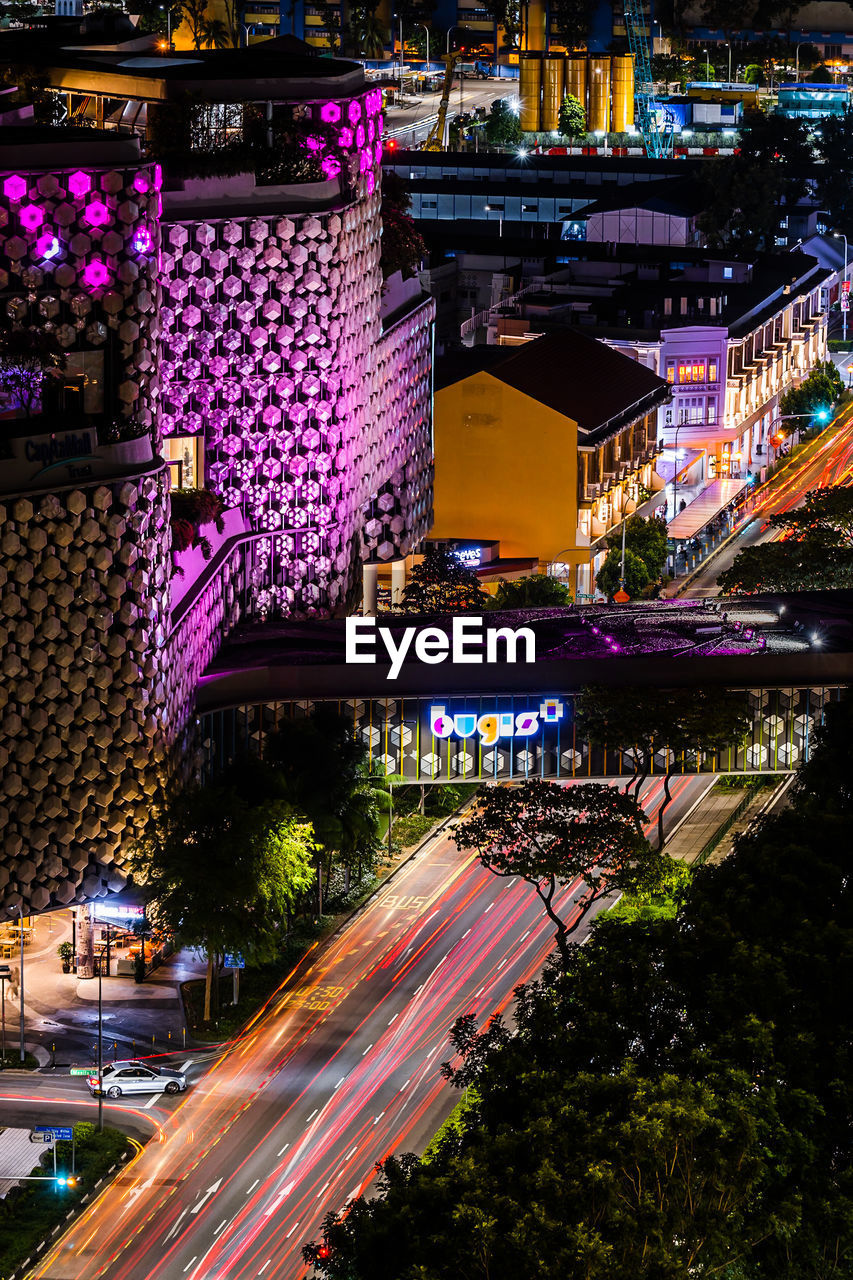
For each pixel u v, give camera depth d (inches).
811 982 5787.4
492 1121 5324.8
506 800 7529.5
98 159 6953.7
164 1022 7347.4
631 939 6112.2
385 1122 6658.5
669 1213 4793.3
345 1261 5017.2
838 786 7844.5
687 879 7445.9
